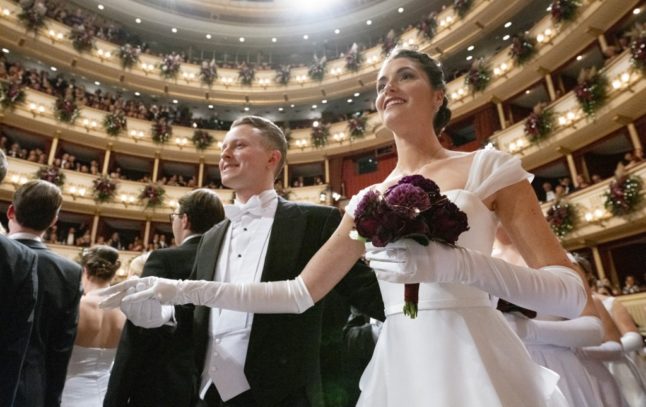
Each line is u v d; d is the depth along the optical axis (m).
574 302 1.05
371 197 1.11
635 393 2.77
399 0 18.09
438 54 16.34
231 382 1.47
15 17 14.98
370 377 1.30
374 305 1.72
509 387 1.05
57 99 15.09
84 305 2.73
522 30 14.87
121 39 18.48
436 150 1.49
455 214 1.06
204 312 1.67
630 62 9.47
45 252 2.22
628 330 2.80
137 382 1.74
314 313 1.59
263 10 20.53
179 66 18.38
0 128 14.49
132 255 15.27
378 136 16.98
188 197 2.48
